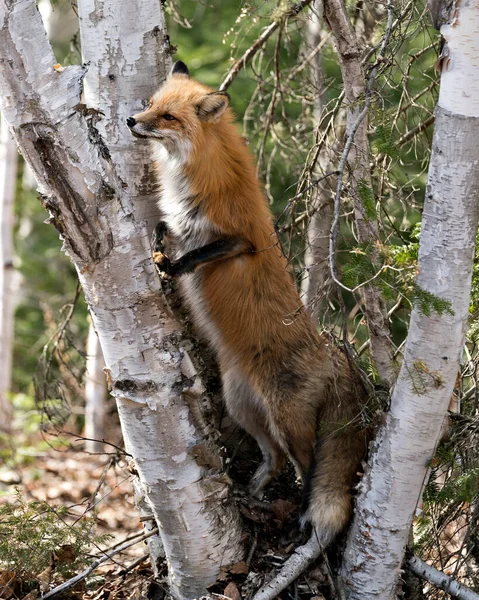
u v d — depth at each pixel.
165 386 8.44
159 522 9.09
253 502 10.30
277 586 8.91
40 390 15.67
